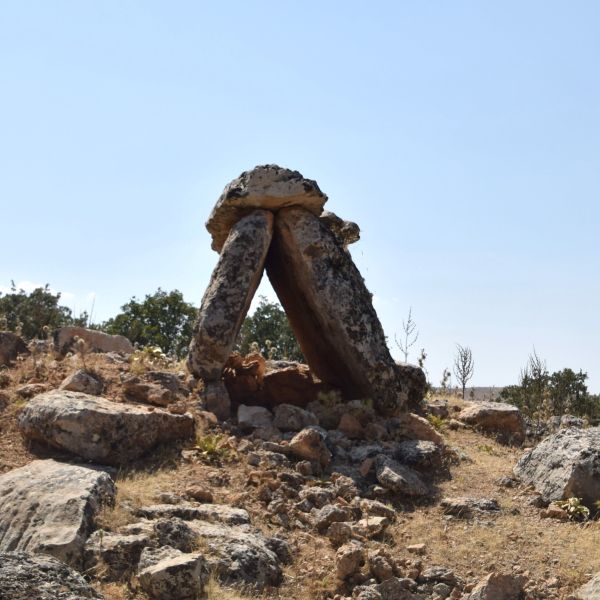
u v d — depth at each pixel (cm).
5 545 673
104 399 941
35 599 527
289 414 1016
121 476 834
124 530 693
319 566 727
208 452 905
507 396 1808
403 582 708
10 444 887
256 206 1133
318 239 1117
